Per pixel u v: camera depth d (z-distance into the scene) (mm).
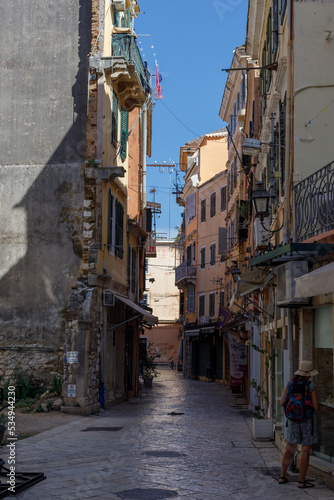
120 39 21203
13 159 20078
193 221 49281
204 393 29500
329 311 9070
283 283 10047
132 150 29531
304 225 10438
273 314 14094
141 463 10008
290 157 11383
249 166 23047
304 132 11227
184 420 17109
